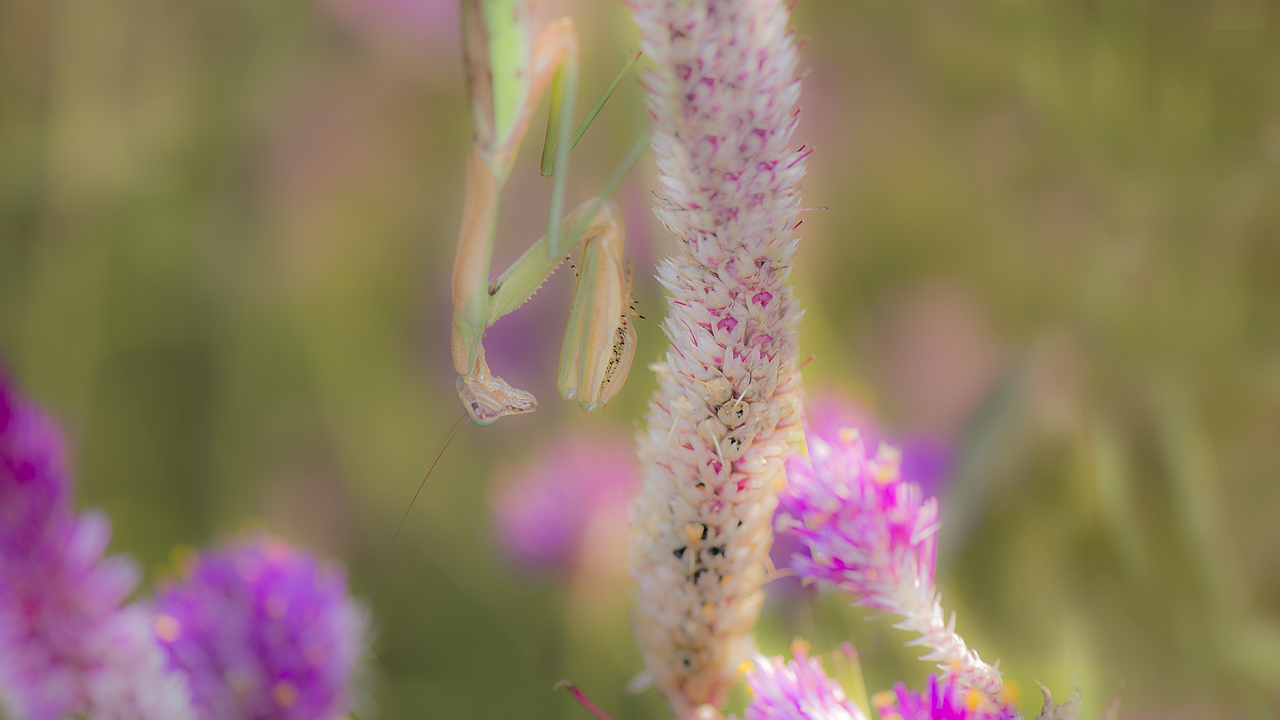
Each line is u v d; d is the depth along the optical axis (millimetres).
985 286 587
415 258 735
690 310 479
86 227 686
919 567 476
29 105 675
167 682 469
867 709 493
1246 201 561
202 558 495
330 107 723
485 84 477
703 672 487
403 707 607
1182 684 544
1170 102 570
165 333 699
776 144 473
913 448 567
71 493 467
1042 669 547
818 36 619
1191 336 560
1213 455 557
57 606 462
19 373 662
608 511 601
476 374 496
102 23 679
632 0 470
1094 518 553
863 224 608
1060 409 561
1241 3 565
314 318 724
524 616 625
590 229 489
